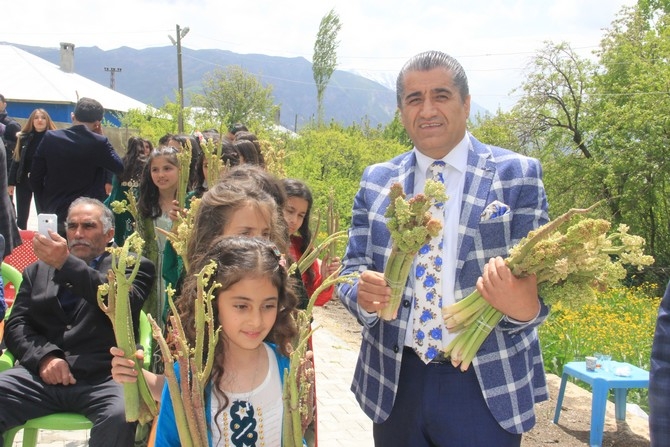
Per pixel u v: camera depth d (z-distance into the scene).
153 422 2.41
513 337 2.38
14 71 33.59
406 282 2.46
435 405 2.39
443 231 2.44
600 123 18.89
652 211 18.78
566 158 20.28
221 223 2.46
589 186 19.61
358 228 2.66
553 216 19.95
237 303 1.95
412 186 2.54
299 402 1.91
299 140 16.92
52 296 3.31
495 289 2.08
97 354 3.24
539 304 2.14
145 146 5.90
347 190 12.45
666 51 19.61
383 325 2.50
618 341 7.50
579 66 20.70
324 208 11.46
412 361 2.46
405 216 2.07
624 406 5.05
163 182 3.99
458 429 2.36
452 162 2.48
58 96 31.75
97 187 6.22
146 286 3.40
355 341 6.73
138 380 2.21
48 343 3.24
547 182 20.33
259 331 1.97
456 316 2.21
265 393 2.08
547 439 4.76
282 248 2.61
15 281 3.89
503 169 2.44
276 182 2.93
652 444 1.56
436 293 2.42
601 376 4.67
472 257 2.37
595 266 1.99
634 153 17.94
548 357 7.02
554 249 1.98
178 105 21.64
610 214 19.34
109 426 3.02
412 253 2.17
